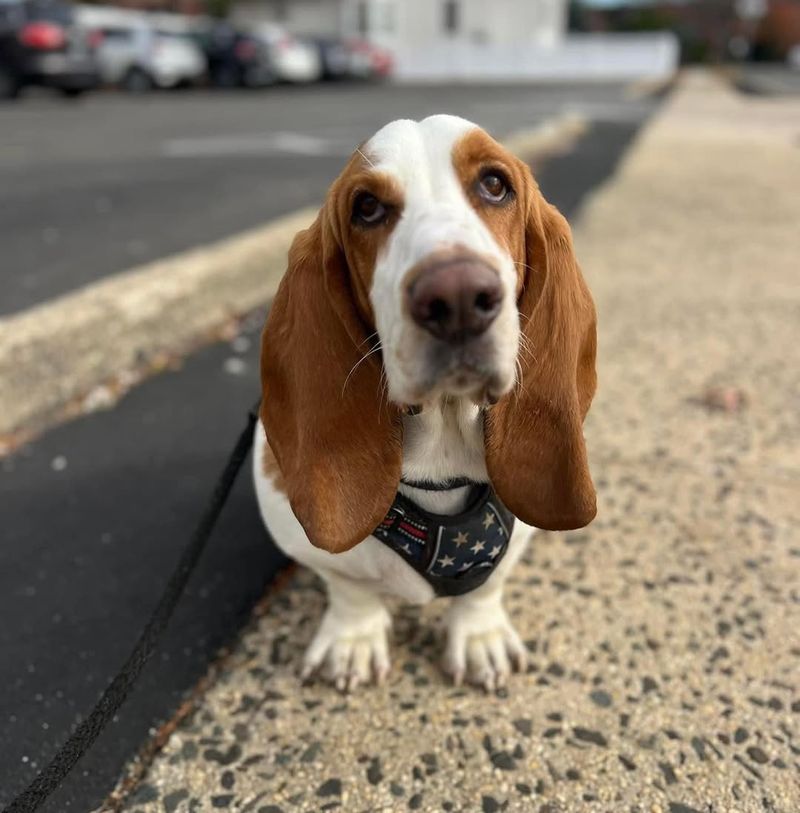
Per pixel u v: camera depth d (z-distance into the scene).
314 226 0.47
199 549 0.52
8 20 4.46
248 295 1.24
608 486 0.75
